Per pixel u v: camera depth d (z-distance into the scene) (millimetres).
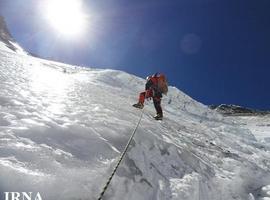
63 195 3777
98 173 4516
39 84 10117
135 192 4762
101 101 9945
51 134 5125
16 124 5078
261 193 7770
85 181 4199
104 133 6051
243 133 16984
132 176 5055
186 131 11461
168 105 21578
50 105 7180
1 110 5621
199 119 20219
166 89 10812
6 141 4328
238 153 10969
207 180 6867
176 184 5738
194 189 5867
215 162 8562
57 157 4445
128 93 19484
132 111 10055
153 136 7059
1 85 7789
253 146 14555
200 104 23875
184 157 7195
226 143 12273
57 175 4023
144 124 8328
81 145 5176
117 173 4812
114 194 4352
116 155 5344
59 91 9742
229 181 7316
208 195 6273
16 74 10812
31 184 3668
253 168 9203
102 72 27578
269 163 11250
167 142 7246
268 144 16328
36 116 5828
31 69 14398
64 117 6348
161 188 5344
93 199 4004
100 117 7215
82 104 8375
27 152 4223
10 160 3908
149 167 5770
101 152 5215
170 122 11789
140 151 6082
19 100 6750
